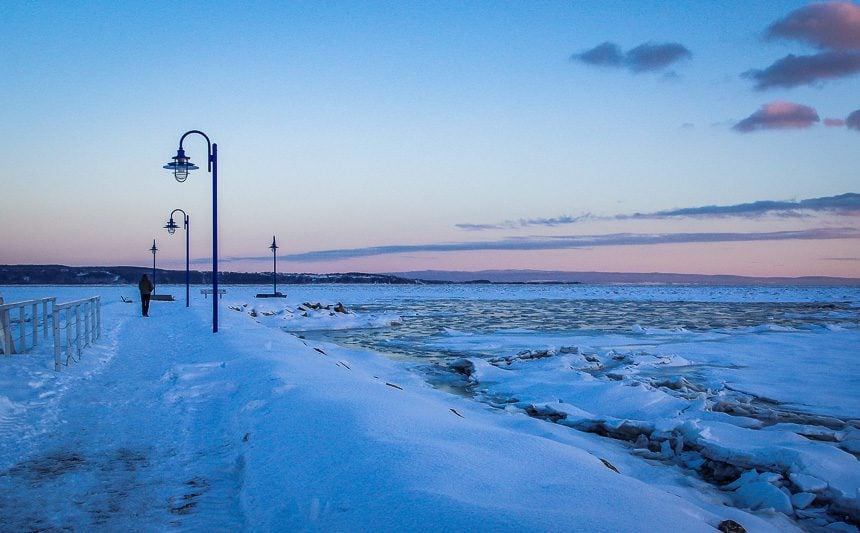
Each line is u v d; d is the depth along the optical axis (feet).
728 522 15.84
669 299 283.79
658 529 12.78
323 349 64.18
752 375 54.13
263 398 27.12
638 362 60.18
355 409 22.30
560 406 36.83
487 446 18.76
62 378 33.78
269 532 13.88
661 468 26.43
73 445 21.85
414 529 12.24
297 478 16.69
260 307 142.61
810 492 22.67
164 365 40.27
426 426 20.77
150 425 24.84
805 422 36.22
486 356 67.36
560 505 13.62
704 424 30.68
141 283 91.25
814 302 245.86
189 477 18.54
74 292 302.45
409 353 70.13
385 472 15.46
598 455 27.35
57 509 15.87
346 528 12.98
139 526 14.83
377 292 450.71
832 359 64.39
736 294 386.93
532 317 140.97
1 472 18.74
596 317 140.97
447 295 357.61
